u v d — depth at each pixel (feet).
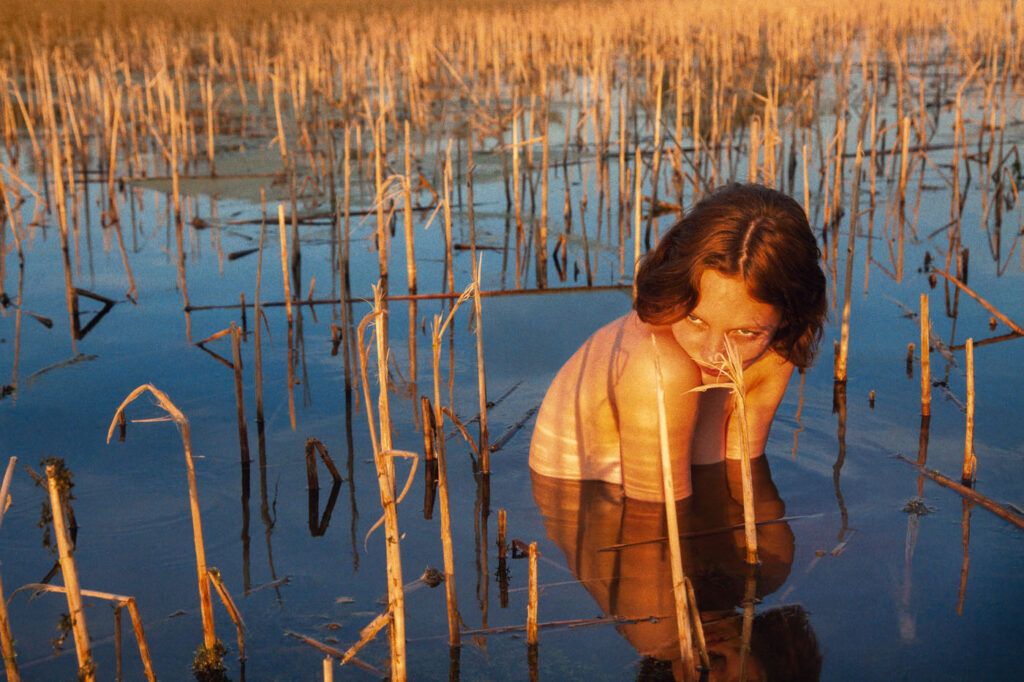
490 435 10.94
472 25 55.06
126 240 20.63
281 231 14.34
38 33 53.52
